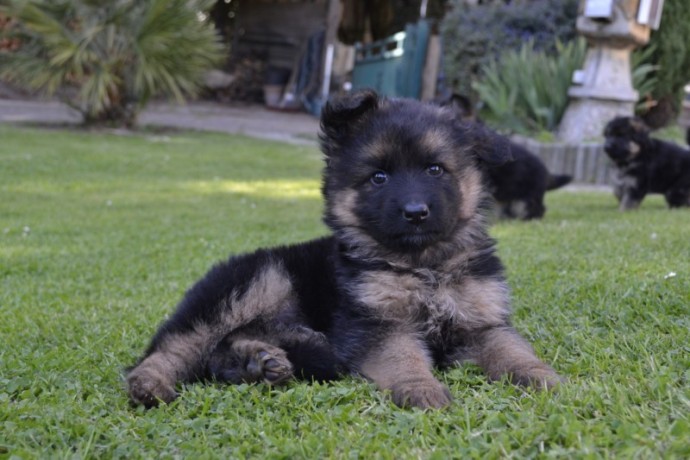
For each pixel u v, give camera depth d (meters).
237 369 1.27
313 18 8.20
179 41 5.05
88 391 1.24
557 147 3.83
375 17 7.83
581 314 1.45
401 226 1.28
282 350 1.28
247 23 8.42
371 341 1.26
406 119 1.33
